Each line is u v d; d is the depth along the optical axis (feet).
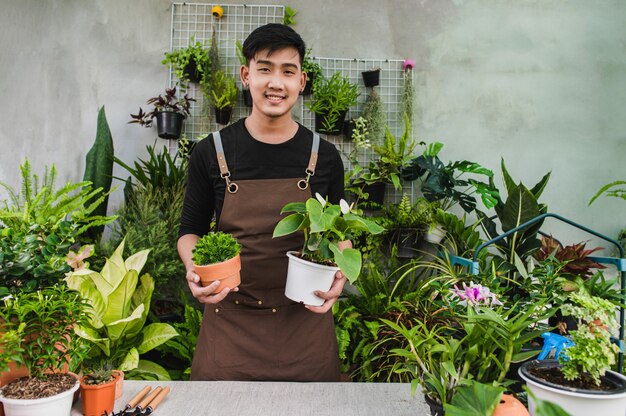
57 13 10.96
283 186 5.44
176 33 10.96
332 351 5.63
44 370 3.25
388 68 11.14
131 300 8.12
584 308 3.15
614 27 11.31
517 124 11.24
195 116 10.88
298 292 4.76
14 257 3.19
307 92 10.80
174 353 8.59
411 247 10.29
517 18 11.28
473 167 10.17
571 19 11.31
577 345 2.95
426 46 11.19
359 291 9.89
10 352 2.95
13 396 3.02
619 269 6.36
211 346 5.49
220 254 4.45
